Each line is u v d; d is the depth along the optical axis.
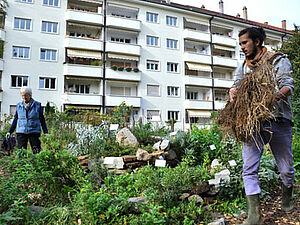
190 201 3.14
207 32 29.53
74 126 6.93
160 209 2.98
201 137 5.91
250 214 2.29
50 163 3.41
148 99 25.48
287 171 2.56
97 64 23.52
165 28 27.39
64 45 22.53
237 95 2.48
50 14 22.69
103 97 23.08
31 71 21.39
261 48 2.66
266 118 2.23
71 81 23.61
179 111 26.89
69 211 2.84
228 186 3.44
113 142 5.80
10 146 5.58
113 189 3.32
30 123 4.74
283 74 2.36
